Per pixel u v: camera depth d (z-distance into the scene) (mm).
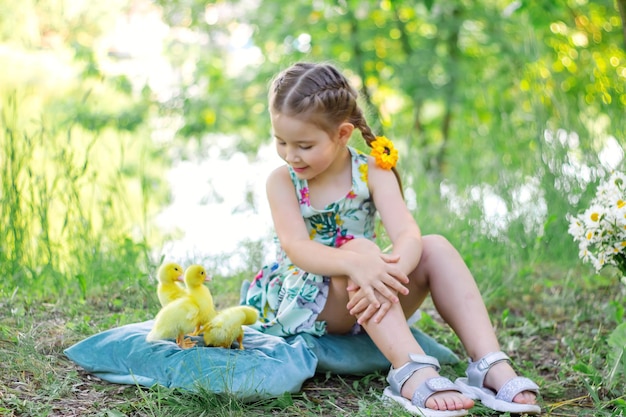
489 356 2182
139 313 2969
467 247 3939
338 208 2531
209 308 2342
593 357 2635
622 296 3502
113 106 7160
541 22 5359
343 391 2314
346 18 6828
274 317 2576
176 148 6883
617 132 4023
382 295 2223
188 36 7281
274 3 7012
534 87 4781
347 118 2398
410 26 7223
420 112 7727
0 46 7711
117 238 3725
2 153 3801
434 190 4750
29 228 3584
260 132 7055
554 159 4145
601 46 5637
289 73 2373
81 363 2283
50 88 7500
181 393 2133
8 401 2006
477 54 7117
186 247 4090
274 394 2143
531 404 2086
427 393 2062
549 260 4047
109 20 8422
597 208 2408
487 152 5012
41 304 3062
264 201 4852
